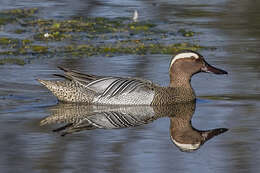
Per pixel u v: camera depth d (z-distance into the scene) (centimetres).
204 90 1620
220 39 2200
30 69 1783
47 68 1797
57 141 1194
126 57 1941
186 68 1572
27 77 1708
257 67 1803
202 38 2220
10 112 1405
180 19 2542
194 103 1520
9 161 1081
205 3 2884
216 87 1644
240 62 1864
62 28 2342
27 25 2394
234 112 1409
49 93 1591
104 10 2711
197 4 2861
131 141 1204
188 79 1574
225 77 1723
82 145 1172
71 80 1536
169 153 1136
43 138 1209
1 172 1027
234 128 1287
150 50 2039
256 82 1659
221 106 1467
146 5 2845
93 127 1302
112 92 1538
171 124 1333
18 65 1825
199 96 1568
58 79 1675
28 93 1575
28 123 1315
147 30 2353
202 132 1265
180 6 2820
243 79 1694
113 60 1895
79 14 2603
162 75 1725
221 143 1191
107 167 1058
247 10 2695
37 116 1377
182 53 1581
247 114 1388
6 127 1280
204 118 1376
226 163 1079
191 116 1399
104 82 1543
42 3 2869
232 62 1867
